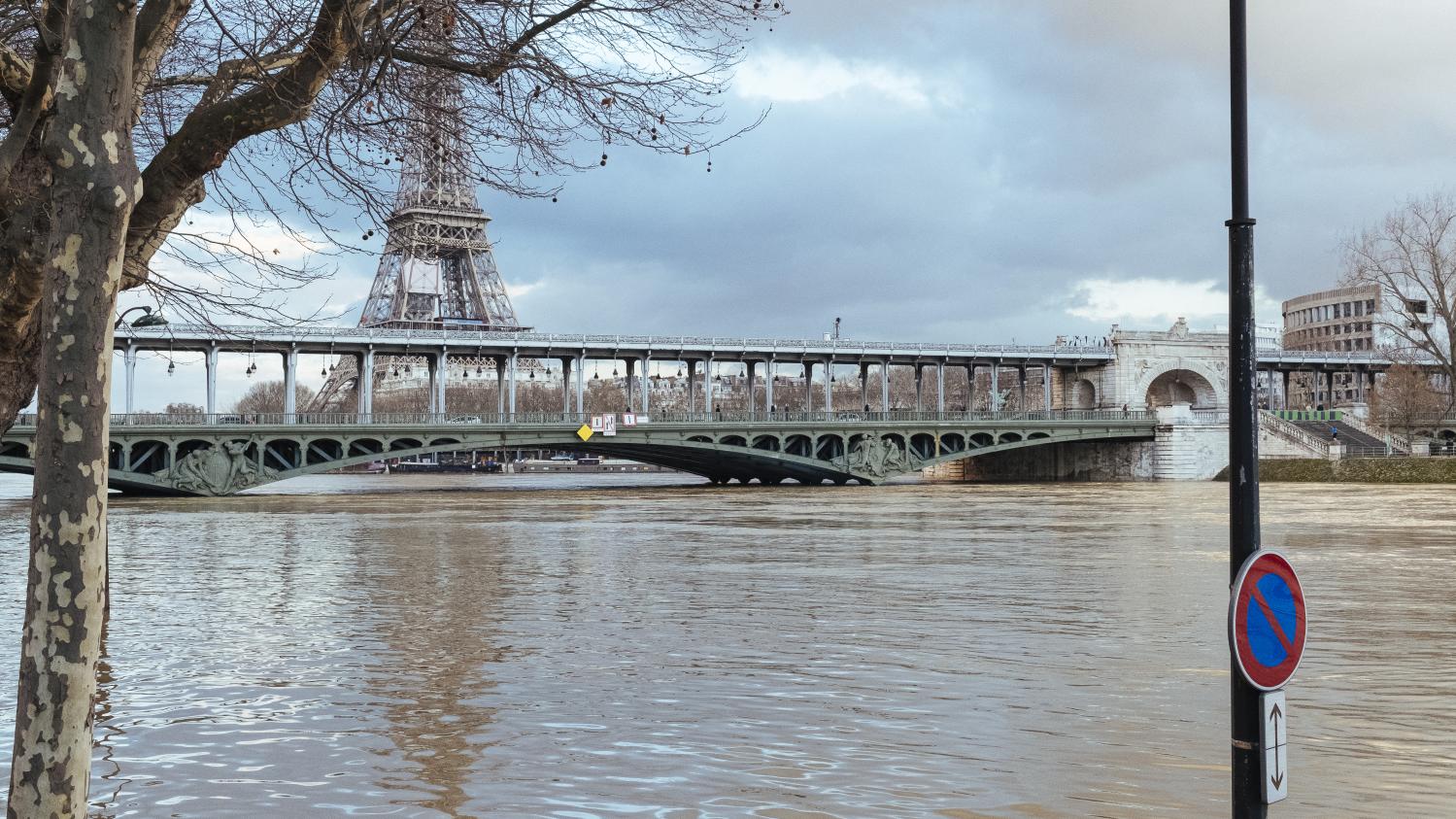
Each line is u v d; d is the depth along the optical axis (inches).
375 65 605.6
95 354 333.4
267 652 983.6
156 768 639.1
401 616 1187.9
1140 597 1291.8
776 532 2364.7
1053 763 635.5
